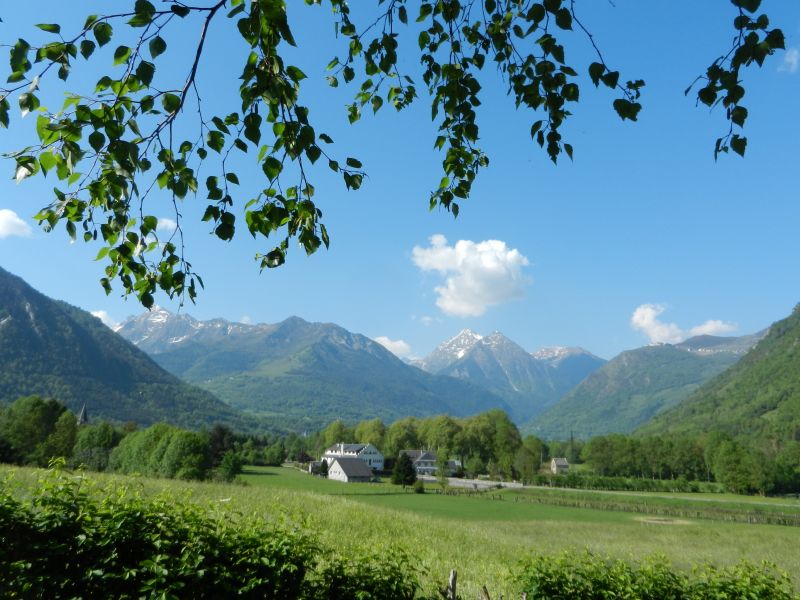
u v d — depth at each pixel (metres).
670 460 130.00
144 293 3.93
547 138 4.39
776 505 81.81
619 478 111.75
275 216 3.81
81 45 2.91
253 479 90.75
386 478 124.94
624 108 3.67
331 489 82.62
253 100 3.35
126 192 3.33
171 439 62.00
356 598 7.05
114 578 6.03
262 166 3.68
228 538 6.95
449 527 34.28
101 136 3.04
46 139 3.07
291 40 3.13
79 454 71.12
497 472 124.50
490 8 4.62
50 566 5.87
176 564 6.27
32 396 73.00
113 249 3.85
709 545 40.03
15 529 5.91
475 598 11.98
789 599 8.45
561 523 52.84
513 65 4.83
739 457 105.12
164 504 7.16
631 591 8.38
